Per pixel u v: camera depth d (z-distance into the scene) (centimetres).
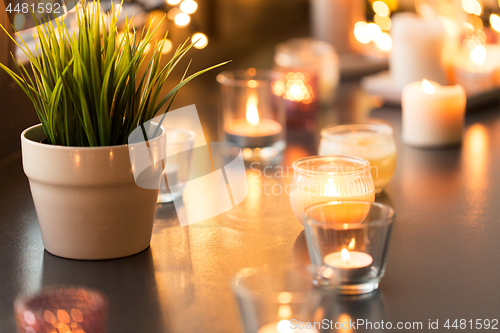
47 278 89
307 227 86
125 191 90
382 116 150
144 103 92
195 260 93
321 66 158
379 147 109
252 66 185
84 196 89
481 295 87
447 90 130
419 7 186
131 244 93
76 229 91
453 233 98
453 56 164
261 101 131
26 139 89
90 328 77
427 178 116
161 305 85
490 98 158
